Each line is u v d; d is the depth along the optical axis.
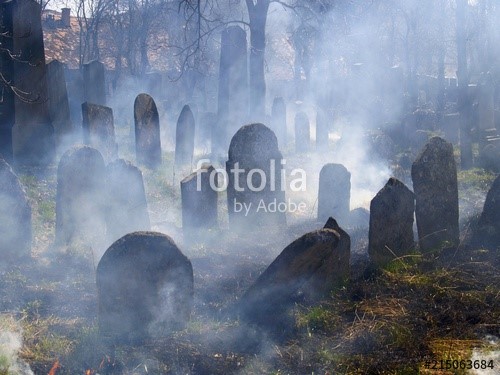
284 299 7.41
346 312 7.35
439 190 9.35
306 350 6.51
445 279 8.08
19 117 14.70
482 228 9.59
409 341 6.57
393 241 8.80
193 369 6.15
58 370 6.05
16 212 9.09
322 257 7.30
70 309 7.48
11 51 14.57
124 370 6.07
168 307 6.82
